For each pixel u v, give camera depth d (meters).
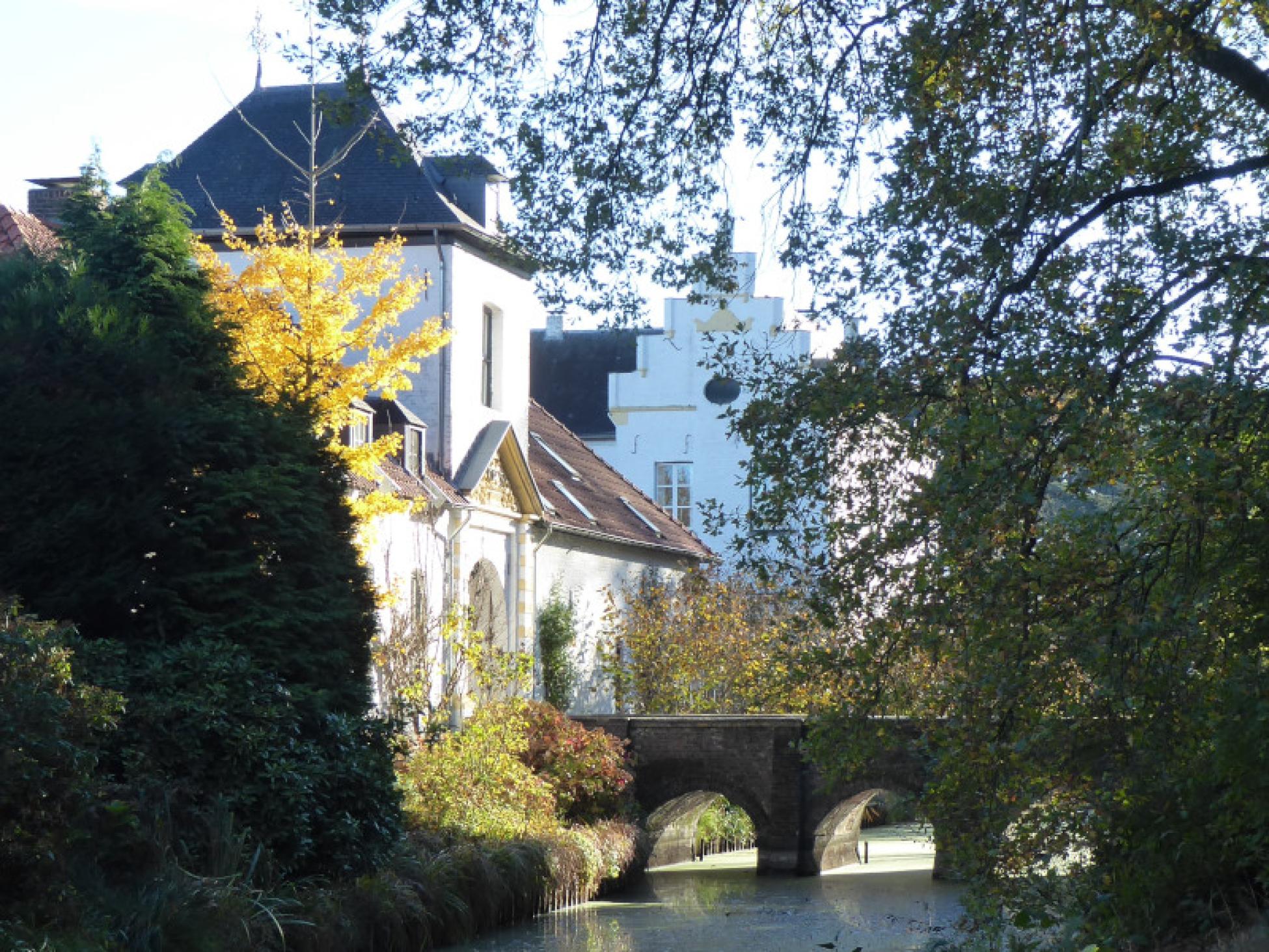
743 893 27.67
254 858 15.01
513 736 25.80
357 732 17.75
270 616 17.38
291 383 19.98
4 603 13.55
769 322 50.28
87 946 11.96
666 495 51.28
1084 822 11.52
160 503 16.98
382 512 24.00
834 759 11.05
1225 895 11.40
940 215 10.96
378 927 17.08
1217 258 10.41
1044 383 10.10
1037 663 10.07
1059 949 11.51
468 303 32.41
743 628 37.00
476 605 33.78
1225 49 10.99
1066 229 11.01
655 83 12.67
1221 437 9.45
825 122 12.34
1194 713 10.27
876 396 10.59
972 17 11.08
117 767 14.81
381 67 12.33
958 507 9.79
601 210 12.61
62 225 21.97
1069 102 11.02
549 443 43.53
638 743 32.12
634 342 13.20
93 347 17.12
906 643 10.48
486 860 21.73
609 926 22.91
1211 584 9.65
